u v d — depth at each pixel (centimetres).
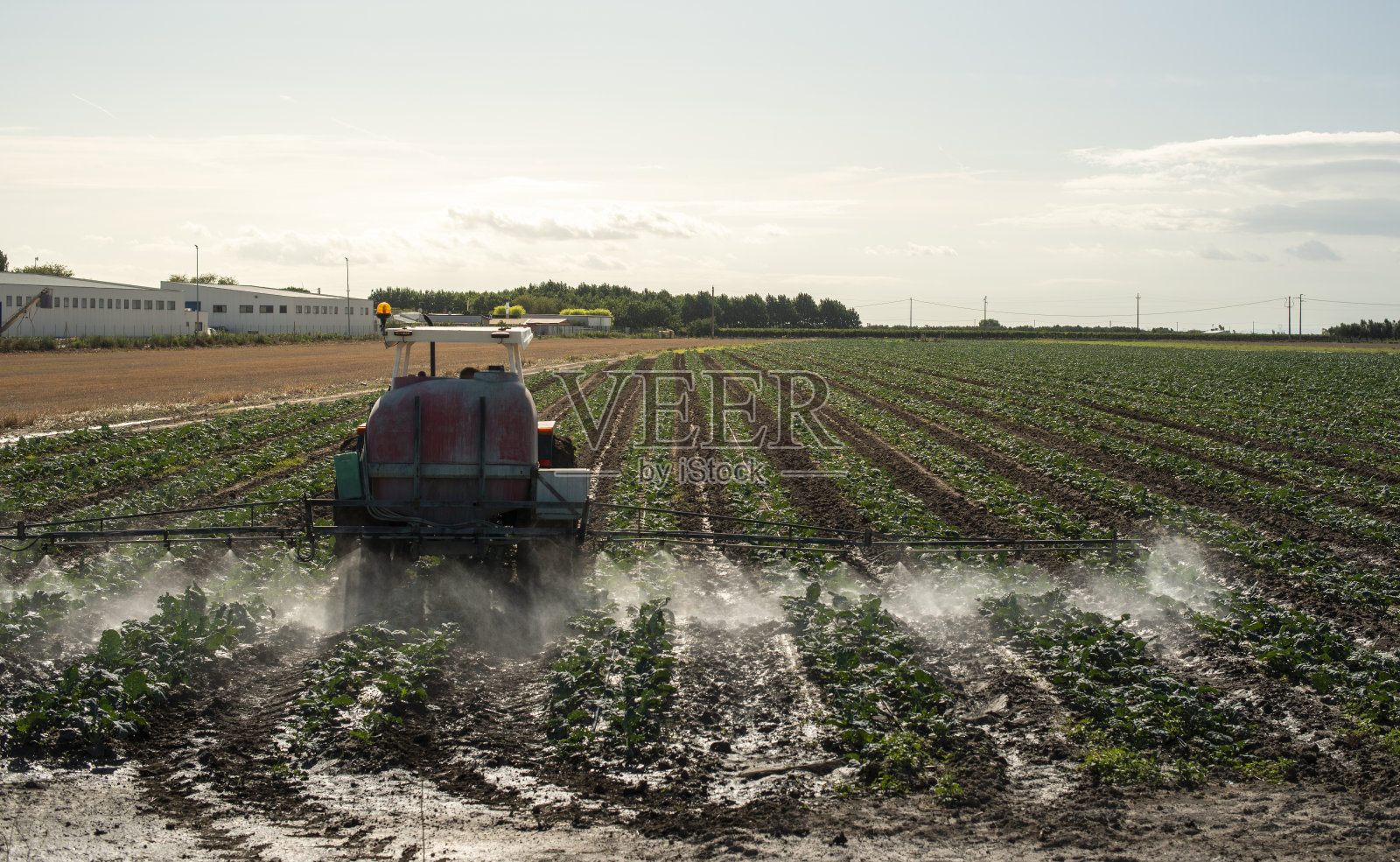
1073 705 819
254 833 603
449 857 577
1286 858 570
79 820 609
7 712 733
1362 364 6431
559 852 585
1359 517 1583
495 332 1265
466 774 696
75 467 2044
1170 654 970
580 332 14375
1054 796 667
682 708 812
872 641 931
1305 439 2698
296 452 2281
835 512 1673
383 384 4481
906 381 5006
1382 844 585
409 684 805
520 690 867
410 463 1101
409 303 18762
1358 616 1079
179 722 772
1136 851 581
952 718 794
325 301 12275
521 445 1117
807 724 788
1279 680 875
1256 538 1423
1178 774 694
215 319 11206
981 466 2130
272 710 799
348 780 683
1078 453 2491
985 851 585
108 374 4938
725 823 627
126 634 859
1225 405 3656
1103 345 11850
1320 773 700
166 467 2053
